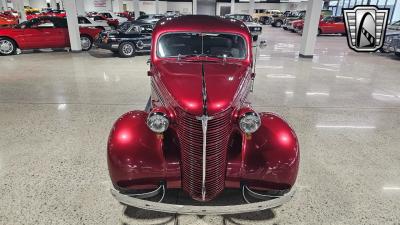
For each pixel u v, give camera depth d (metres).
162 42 3.29
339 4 32.88
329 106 5.75
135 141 2.44
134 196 2.42
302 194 2.94
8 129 4.37
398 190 3.04
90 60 10.44
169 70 2.85
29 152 3.67
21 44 11.21
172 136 2.57
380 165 3.54
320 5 10.78
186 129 2.28
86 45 12.71
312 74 8.67
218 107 2.21
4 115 4.94
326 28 21.03
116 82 7.31
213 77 2.65
